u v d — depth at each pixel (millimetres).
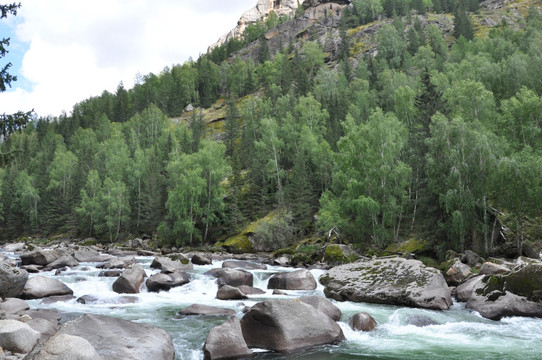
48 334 10930
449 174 33562
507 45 93812
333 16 182000
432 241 36250
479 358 10539
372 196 43281
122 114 150125
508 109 40500
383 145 43219
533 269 16188
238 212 58906
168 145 98500
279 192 59344
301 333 11398
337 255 34719
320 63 141125
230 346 10453
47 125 148125
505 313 15375
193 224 60188
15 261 32031
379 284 19266
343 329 13250
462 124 34156
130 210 75062
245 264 32562
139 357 8891
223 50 194625
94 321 10219
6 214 93000
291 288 22094
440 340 12352
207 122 132500
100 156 100562
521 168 30906
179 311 15875
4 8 16969
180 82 162625
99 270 28500
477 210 34250
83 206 77000
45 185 94125
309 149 66125
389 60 125750
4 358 8023
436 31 127312
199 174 63000
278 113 98000
